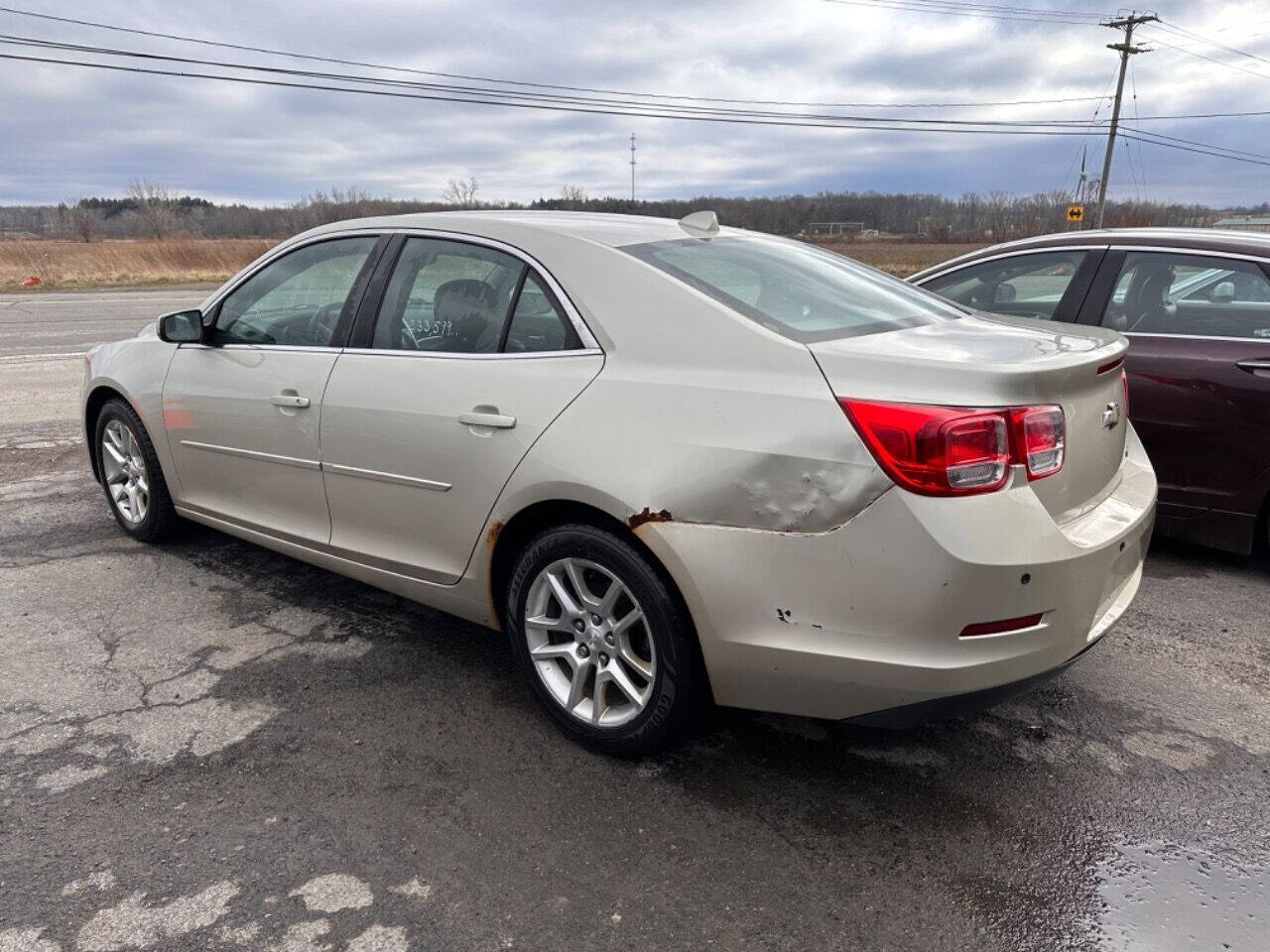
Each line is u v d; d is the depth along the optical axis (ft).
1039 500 7.86
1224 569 14.97
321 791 8.95
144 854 8.04
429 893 7.62
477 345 10.17
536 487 9.21
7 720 10.14
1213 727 10.27
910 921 7.39
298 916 7.35
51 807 8.65
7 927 7.18
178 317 12.87
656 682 8.94
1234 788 9.14
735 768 9.45
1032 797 8.98
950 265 17.79
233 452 12.80
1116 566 8.70
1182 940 7.23
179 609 13.06
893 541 7.54
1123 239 15.60
